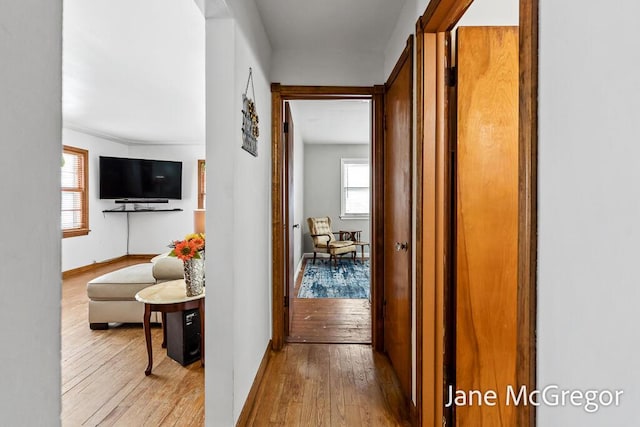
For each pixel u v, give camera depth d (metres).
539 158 0.79
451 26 1.72
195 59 3.14
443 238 1.80
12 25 0.46
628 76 0.55
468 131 1.69
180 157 7.43
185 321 2.69
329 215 7.78
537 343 0.79
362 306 4.15
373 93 2.92
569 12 0.68
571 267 0.68
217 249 1.74
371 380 2.43
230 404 1.73
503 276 1.71
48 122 0.52
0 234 0.45
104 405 2.17
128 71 3.42
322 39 2.74
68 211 6.00
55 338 0.53
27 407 0.48
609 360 0.59
